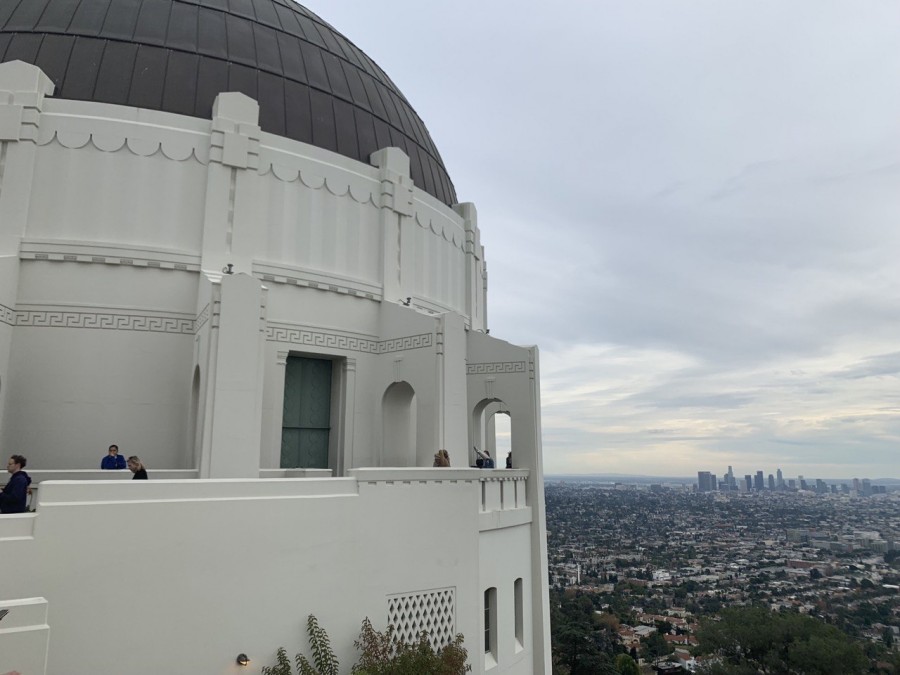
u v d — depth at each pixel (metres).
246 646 9.91
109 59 17.89
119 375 15.70
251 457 13.97
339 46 24.06
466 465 17.53
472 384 20.77
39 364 15.25
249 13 21.69
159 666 9.14
